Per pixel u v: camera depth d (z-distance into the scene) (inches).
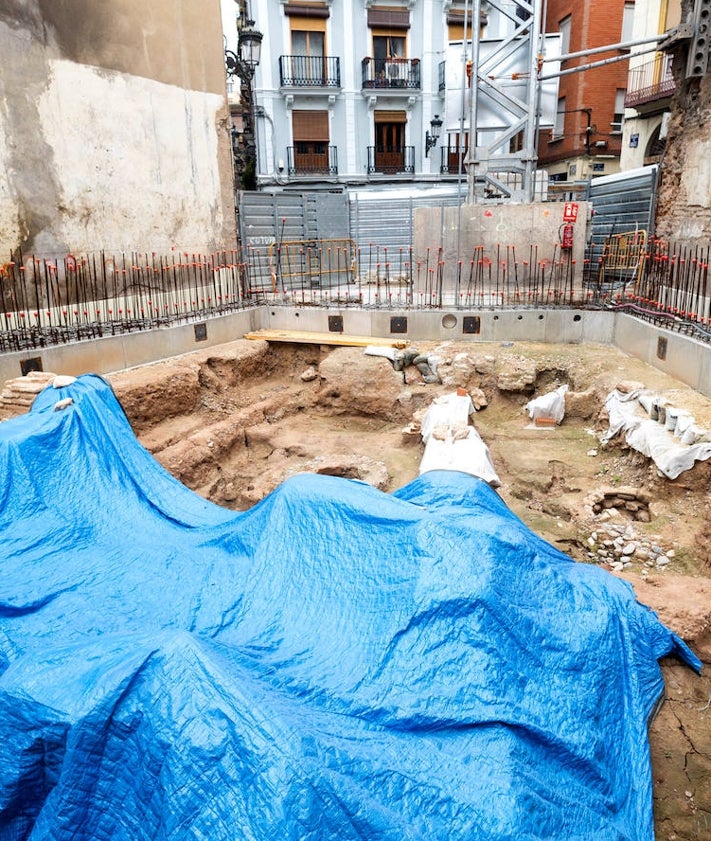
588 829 132.8
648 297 453.1
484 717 140.5
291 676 147.7
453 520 188.4
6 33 362.9
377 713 139.0
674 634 196.2
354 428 434.0
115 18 429.1
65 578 191.9
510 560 177.6
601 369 402.6
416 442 380.8
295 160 1032.8
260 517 201.8
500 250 482.6
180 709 116.9
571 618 176.4
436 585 161.6
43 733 120.3
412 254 560.7
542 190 658.2
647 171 549.3
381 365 440.1
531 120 510.6
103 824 117.7
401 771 121.2
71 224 412.5
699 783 160.4
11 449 229.3
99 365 376.5
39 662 134.0
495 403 424.2
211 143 527.2
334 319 490.6
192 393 402.9
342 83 1020.5
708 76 385.7
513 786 126.5
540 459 343.9
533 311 458.9
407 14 1012.5
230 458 386.9
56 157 398.6
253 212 612.7
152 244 475.5
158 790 112.2
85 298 422.9
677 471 277.0
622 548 259.8
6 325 365.1
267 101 1001.5
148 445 350.0
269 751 110.0
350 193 796.6
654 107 773.3
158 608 176.6
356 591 170.1
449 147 1010.1
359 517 185.3
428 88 1043.9
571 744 144.9
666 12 745.0
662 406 310.7
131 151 451.2
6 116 367.2
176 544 215.5
